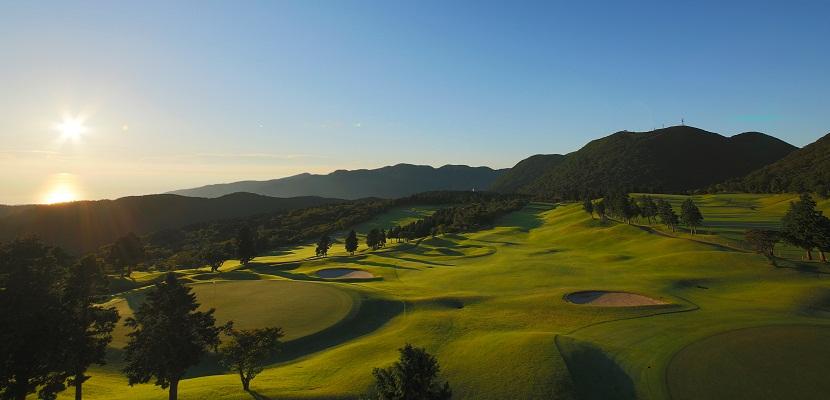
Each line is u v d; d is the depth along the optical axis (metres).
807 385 33.41
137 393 39.12
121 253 120.62
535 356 39.88
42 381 31.73
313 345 51.28
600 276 76.00
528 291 69.69
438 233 162.25
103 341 37.44
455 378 38.00
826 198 133.62
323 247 133.50
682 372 36.62
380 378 25.81
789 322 46.38
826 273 63.31
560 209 197.88
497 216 193.50
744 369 36.41
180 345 34.41
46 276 33.78
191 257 145.88
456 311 60.28
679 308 53.94
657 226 119.81
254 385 38.53
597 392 34.97
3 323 28.70
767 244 69.81
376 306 63.75
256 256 139.75
